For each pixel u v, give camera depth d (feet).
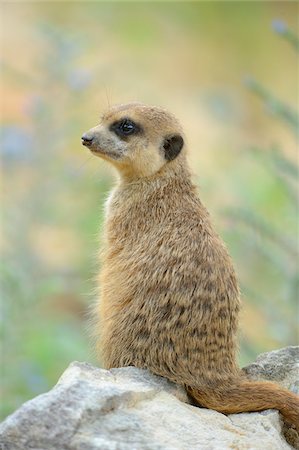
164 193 34.12
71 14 116.26
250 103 109.40
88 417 25.76
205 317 30.19
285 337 50.16
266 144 98.63
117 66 100.48
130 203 34.06
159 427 26.45
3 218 63.52
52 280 54.54
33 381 50.55
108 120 36.65
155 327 30.45
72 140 63.10
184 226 32.07
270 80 115.85
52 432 25.22
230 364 30.89
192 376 30.09
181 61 116.57
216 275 30.66
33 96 60.59
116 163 36.14
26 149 61.05
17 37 107.86
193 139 96.94
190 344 30.14
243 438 27.35
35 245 60.90
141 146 35.68
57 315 66.18
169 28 121.19
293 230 57.31
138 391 27.55
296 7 124.98
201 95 108.17
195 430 26.78
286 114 48.75
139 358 30.66
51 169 61.31
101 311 33.32
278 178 51.88
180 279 30.48
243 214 49.39
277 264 49.21
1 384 50.19
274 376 32.37
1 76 95.20
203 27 123.54
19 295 50.34
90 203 65.51
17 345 50.78
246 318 60.13
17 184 66.03
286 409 29.53
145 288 30.89
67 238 73.20
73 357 56.24
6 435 25.29
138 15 120.06
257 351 50.03
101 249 34.94
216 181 77.10
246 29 123.85
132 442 25.49
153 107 36.88
